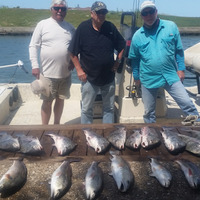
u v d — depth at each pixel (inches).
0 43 964.6
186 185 98.7
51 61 157.8
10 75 480.1
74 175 103.8
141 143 124.0
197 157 114.7
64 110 231.6
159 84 150.2
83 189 96.3
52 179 96.0
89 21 145.0
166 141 120.4
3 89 229.5
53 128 139.3
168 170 105.0
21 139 122.8
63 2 151.1
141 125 143.2
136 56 155.1
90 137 123.4
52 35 154.0
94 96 159.5
